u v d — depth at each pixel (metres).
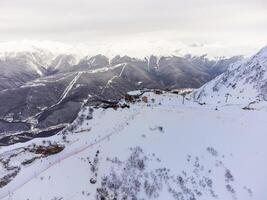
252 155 109.50
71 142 112.75
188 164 104.31
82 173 94.69
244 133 118.31
